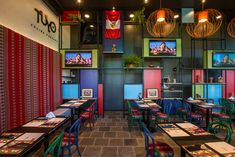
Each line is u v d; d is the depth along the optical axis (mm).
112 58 8125
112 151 3834
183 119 6352
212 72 7863
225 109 5914
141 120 5375
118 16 7125
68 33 8086
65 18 7074
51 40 6344
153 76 7293
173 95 7766
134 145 4164
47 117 3611
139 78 8141
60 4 6562
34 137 2510
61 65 6863
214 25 7215
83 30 7805
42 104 5164
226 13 7500
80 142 4348
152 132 5051
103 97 7344
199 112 5867
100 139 4555
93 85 7340
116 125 5836
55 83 6219
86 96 7285
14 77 3822
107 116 7133
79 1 6344
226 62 7168
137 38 8125
